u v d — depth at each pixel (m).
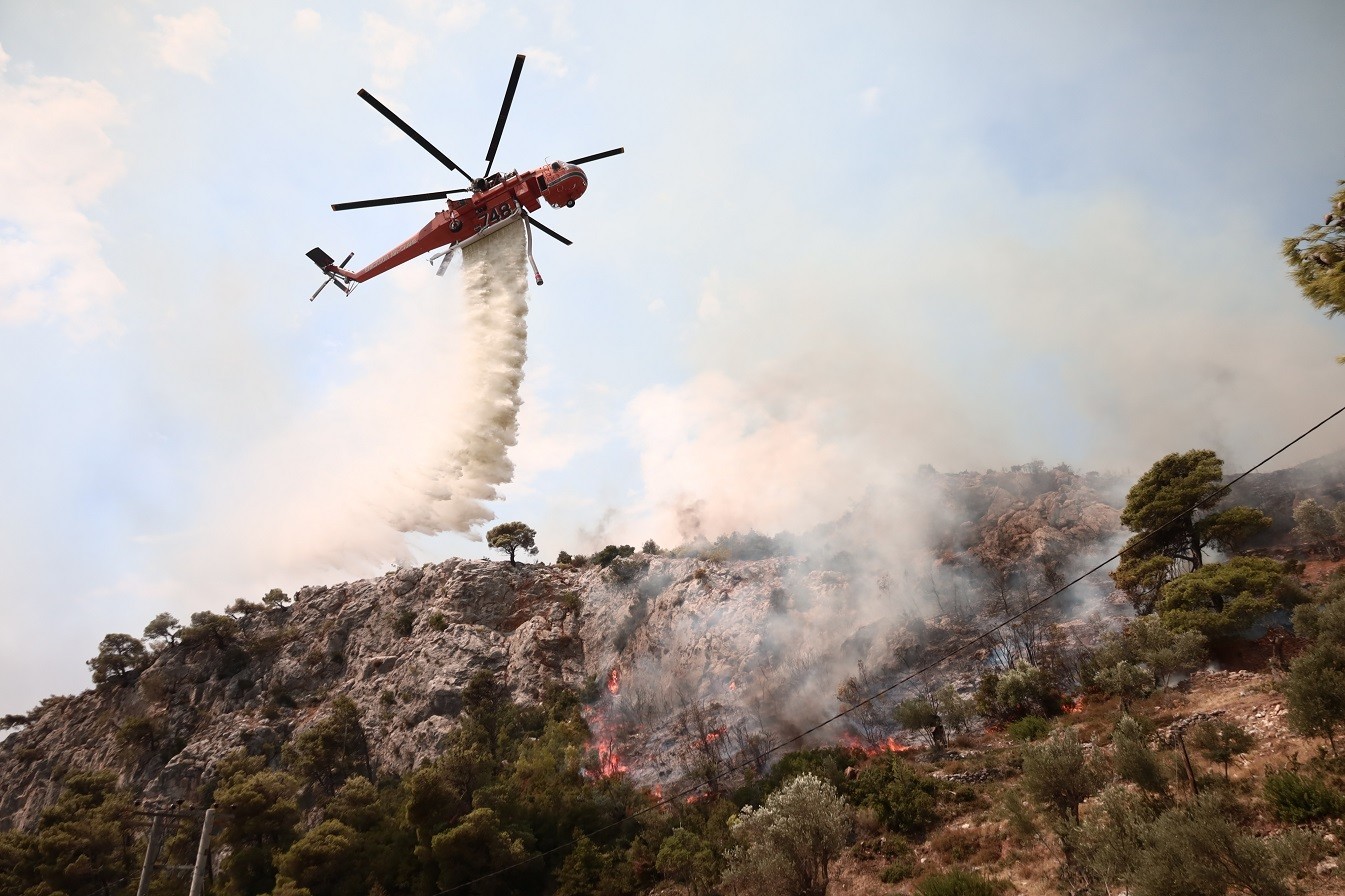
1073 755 31.66
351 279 45.78
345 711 84.56
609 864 49.66
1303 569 54.31
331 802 66.00
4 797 104.94
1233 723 35.97
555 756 66.38
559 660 88.94
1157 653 45.72
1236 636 48.31
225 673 108.19
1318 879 22.64
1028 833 32.88
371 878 55.72
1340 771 28.28
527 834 54.28
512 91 34.88
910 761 48.75
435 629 98.75
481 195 38.81
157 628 117.12
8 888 63.88
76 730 109.50
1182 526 58.97
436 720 80.69
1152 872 22.23
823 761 49.03
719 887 41.38
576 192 39.12
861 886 34.94
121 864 67.75
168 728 99.94
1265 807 27.75
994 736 49.12
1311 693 29.61
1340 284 22.98
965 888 30.11
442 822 55.66
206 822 36.00
